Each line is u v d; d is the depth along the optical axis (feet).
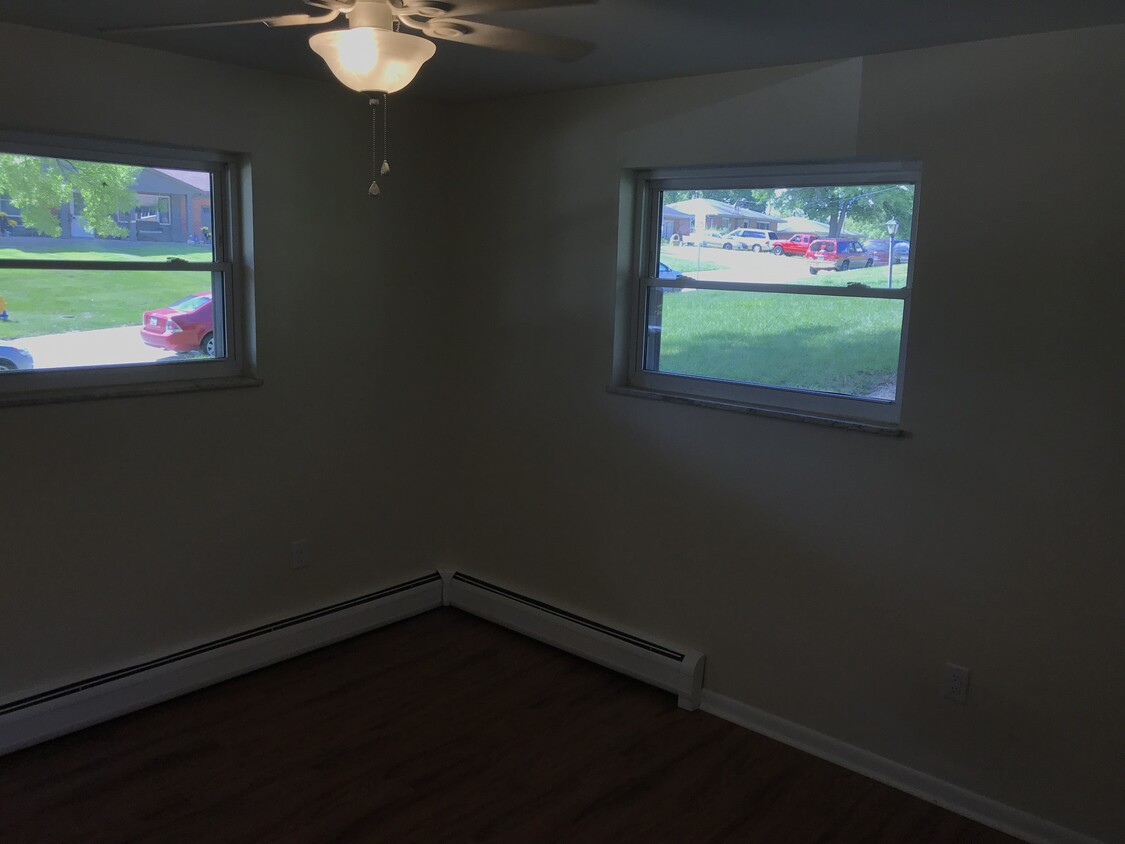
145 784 9.21
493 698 11.22
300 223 11.51
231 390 11.15
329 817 8.79
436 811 8.94
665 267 11.41
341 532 12.69
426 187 12.94
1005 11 7.20
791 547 10.19
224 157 10.89
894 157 8.97
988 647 8.87
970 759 9.12
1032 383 8.33
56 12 8.18
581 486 12.23
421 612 13.73
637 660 11.62
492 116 12.50
